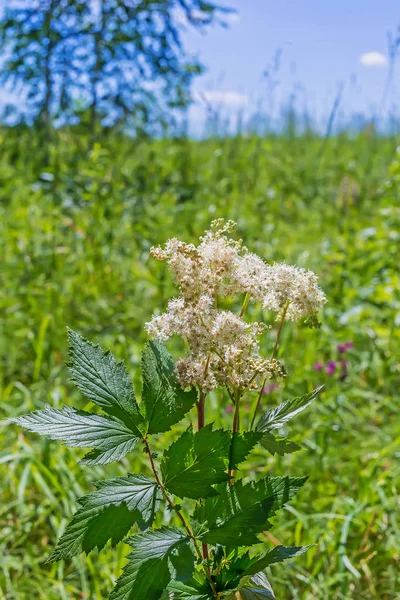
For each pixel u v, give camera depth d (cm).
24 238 580
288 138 1162
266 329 147
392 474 326
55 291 503
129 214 640
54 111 879
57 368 443
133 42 878
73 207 641
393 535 294
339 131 1162
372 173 959
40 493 329
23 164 793
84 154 737
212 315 141
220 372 139
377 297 525
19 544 305
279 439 140
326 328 470
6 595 269
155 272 553
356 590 277
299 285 144
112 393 137
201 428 144
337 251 595
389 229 618
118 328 486
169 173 822
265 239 659
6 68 891
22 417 133
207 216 688
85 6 877
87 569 281
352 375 447
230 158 1015
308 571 283
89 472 321
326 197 876
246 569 137
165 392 139
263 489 136
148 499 133
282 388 404
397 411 410
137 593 125
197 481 135
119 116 902
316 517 288
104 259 564
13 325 488
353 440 390
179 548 129
